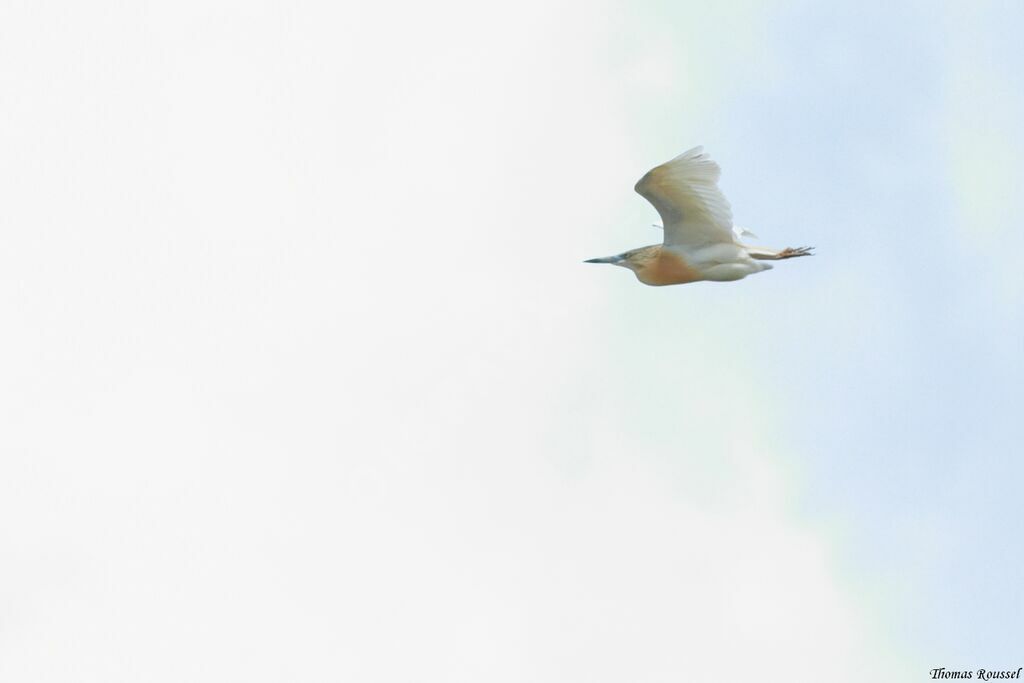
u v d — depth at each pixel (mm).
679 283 27781
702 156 25422
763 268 27094
